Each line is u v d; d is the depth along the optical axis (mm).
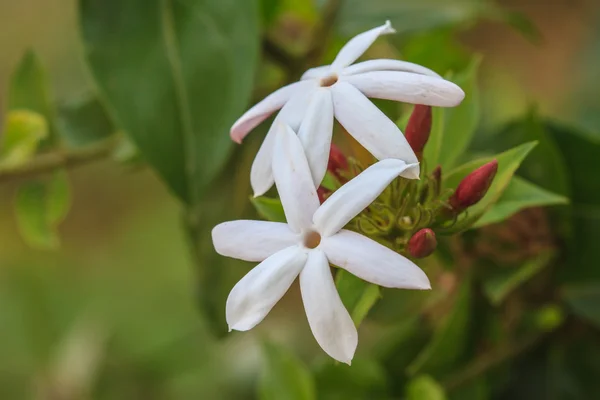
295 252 297
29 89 398
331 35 407
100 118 401
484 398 375
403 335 387
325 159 300
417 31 410
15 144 396
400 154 296
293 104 305
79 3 365
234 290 296
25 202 411
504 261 370
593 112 515
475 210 321
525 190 337
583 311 376
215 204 402
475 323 373
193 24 364
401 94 299
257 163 306
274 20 403
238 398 554
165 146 357
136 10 365
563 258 377
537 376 391
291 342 562
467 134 345
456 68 451
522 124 378
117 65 363
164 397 587
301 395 375
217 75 361
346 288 311
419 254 306
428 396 362
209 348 592
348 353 293
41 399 591
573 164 375
